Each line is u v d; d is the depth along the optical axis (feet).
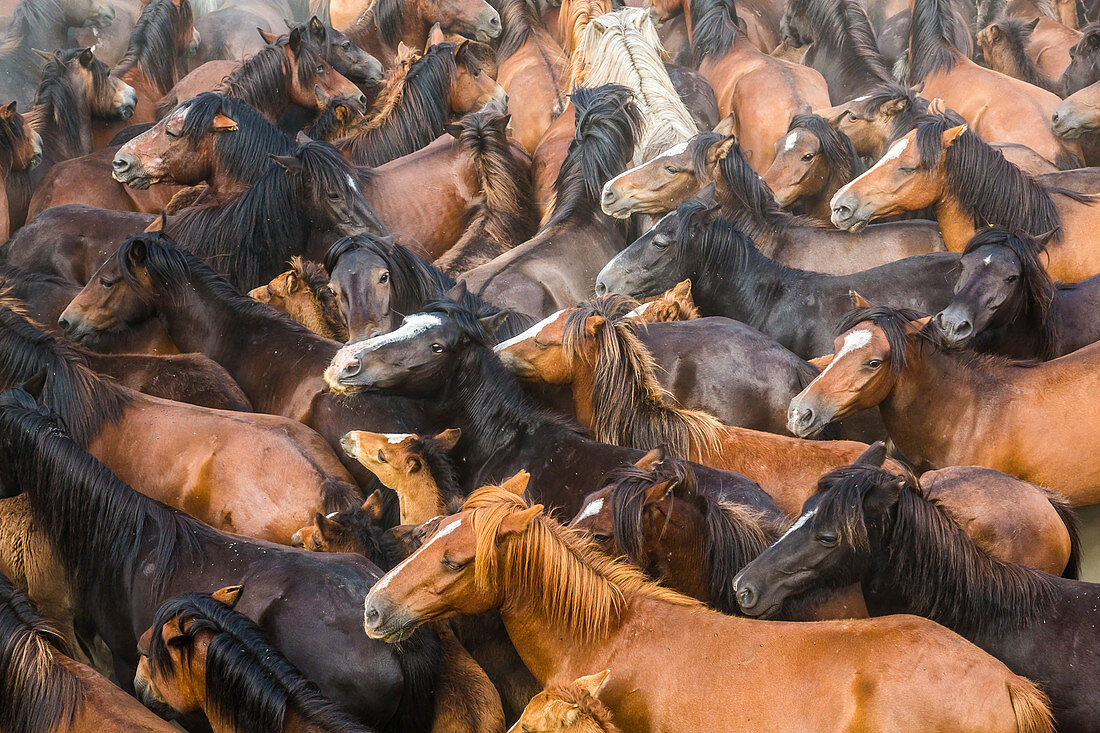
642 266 26.17
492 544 14.61
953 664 13.55
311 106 35.68
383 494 20.43
